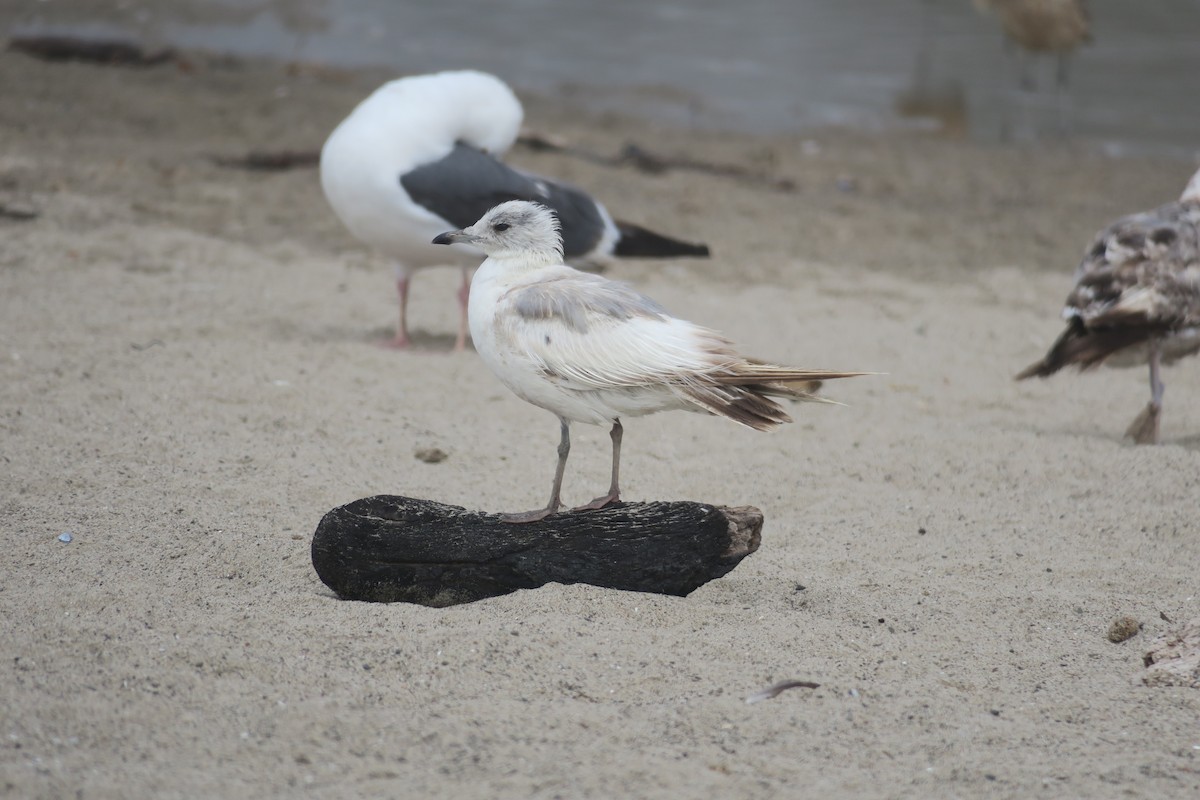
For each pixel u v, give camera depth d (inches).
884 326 678.5
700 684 303.1
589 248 608.7
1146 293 487.2
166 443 454.6
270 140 956.6
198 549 374.0
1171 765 272.7
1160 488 455.8
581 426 517.3
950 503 447.2
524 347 338.0
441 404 530.6
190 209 800.3
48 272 658.2
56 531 380.5
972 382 600.7
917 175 993.5
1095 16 1492.4
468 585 347.3
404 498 352.2
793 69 1304.1
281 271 713.0
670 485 456.8
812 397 329.1
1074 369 620.1
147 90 1072.2
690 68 1299.2
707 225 841.5
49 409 475.8
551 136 992.9
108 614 327.9
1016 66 1317.7
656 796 256.7
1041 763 273.4
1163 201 936.9
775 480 466.9
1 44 1157.1
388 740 274.4
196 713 281.6
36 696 283.6
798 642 325.7
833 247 818.8
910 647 327.6
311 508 411.2
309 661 306.5
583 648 315.9
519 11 1513.3
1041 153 1064.8
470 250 581.9
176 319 607.8
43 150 878.4
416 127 582.6
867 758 274.7
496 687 298.8
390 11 1482.5
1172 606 358.3
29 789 249.8
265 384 528.1
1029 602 357.4
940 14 1528.1
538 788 258.1
